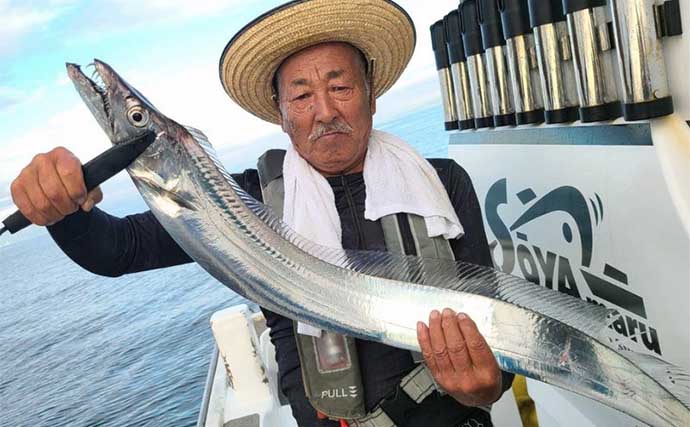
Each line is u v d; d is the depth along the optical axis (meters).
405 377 1.47
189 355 14.91
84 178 1.12
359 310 1.38
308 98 1.60
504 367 1.36
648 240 1.41
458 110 2.37
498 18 1.91
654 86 1.26
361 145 1.62
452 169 1.74
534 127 1.83
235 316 2.66
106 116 1.20
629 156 1.41
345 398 1.46
